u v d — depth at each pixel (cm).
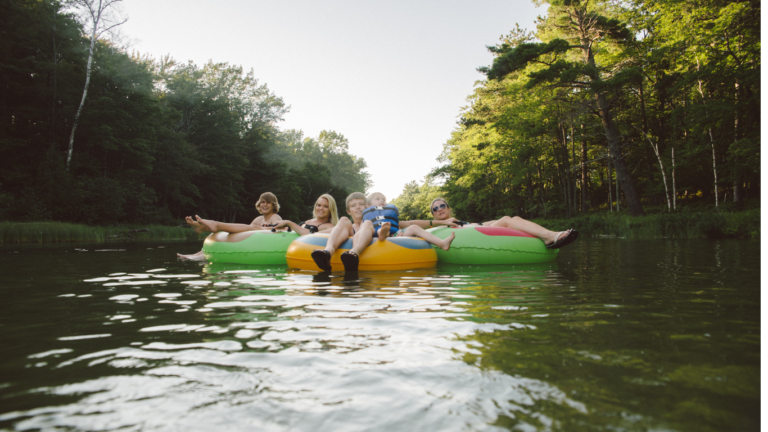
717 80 1534
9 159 1762
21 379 126
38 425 97
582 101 1945
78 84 1970
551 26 2028
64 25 1856
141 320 204
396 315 211
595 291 285
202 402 109
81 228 1330
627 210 2195
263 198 637
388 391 115
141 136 2189
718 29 1471
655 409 102
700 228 1216
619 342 159
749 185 1772
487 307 230
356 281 343
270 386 120
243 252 521
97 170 1997
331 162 7731
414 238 471
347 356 146
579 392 113
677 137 1980
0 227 1099
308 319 203
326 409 104
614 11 1981
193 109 2934
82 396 113
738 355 142
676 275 368
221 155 3000
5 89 1756
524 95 2250
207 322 199
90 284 333
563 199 2692
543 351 149
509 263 493
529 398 109
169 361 142
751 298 253
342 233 449
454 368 132
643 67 1911
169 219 2378
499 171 2850
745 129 1543
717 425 93
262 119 3716
